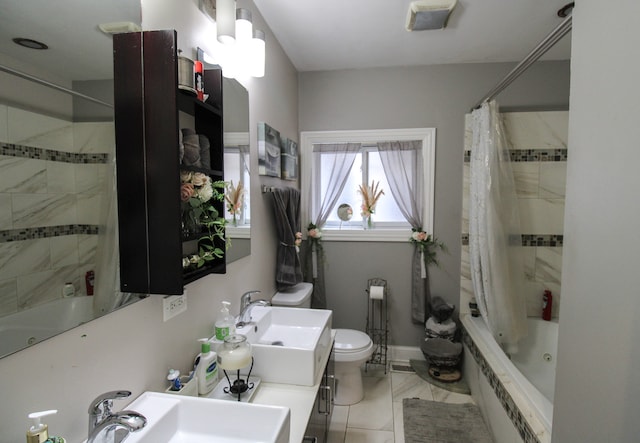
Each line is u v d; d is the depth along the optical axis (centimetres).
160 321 110
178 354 120
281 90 241
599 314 81
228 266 157
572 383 93
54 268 72
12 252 63
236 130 159
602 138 81
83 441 81
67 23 74
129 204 94
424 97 278
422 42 237
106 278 87
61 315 74
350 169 290
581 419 88
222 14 136
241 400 119
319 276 296
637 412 68
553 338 249
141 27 97
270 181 217
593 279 84
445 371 259
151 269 96
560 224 259
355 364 223
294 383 133
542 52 163
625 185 73
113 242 89
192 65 103
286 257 226
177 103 92
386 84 282
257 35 166
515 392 167
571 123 95
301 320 181
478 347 222
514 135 261
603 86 81
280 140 234
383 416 217
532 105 263
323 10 197
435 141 277
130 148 94
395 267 290
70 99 75
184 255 113
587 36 88
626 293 72
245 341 123
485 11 199
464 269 275
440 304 274
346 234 293
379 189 295
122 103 91
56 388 74
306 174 295
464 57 262
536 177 260
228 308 147
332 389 185
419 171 283
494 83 270
